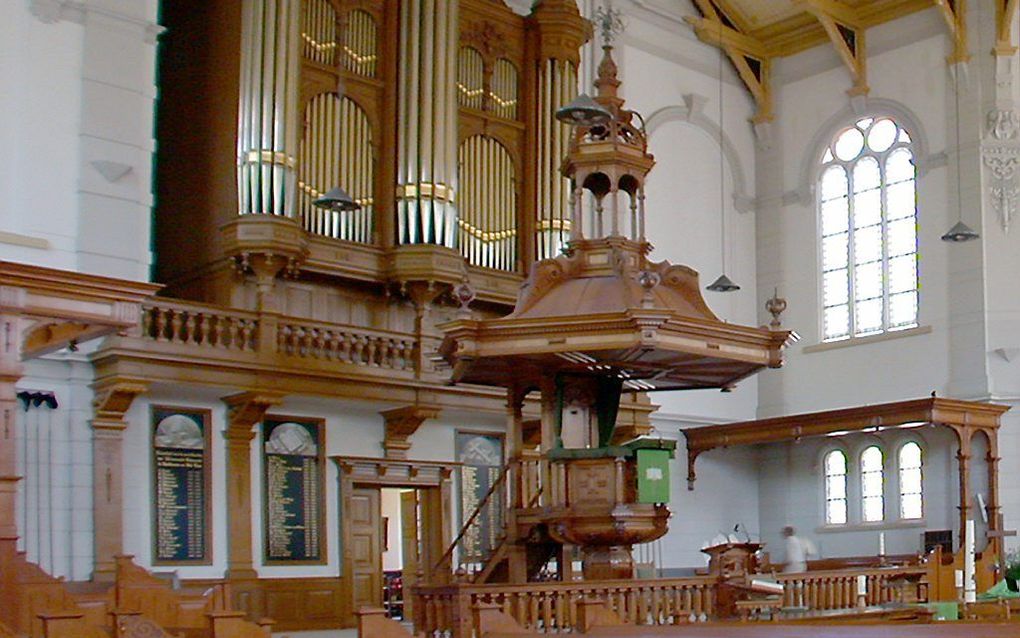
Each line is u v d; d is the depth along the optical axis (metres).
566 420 17.22
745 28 30.69
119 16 20.09
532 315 16.08
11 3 19.14
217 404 20.59
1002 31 26.84
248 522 20.64
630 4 28.48
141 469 19.70
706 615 15.82
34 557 18.36
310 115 21.89
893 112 28.56
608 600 15.03
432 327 22.61
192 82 22.47
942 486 27.06
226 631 11.91
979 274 26.77
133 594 15.72
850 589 17.58
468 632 14.17
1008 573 22.80
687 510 28.80
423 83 22.80
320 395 20.62
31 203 18.97
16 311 13.45
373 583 22.52
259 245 20.44
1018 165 26.86
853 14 29.05
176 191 22.41
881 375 28.16
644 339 15.13
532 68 25.05
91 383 19.14
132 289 14.16
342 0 22.52
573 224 16.97
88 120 19.61
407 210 22.47
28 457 18.52
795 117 30.33
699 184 29.72
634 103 28.41
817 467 29.34
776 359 16.67
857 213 29.23
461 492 23.64
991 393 26.30
